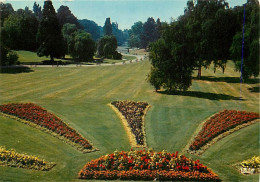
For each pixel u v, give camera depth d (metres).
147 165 13.99
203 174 13.45
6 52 59.19
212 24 42.41
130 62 80.50
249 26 38.59
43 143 17.39
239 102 29.69
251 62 37.25
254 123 21.72
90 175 13.48
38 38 70.12
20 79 43.28
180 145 17.56
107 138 18.62
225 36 43.25
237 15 42.75
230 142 17.86
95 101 29.36
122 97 31.80
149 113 24.80
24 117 21.69
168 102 29.25
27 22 87.25
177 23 32.53
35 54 82.25
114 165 14.08
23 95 31.56
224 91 36.72
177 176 13.24
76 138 18.03
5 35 67.19
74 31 102.44
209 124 21.05
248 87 39.59
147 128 20.72
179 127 20.86
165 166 13.89
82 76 49.41
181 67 32.97
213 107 27.05
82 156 15.82
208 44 43.22
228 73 53.06
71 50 85.62
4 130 19.11
